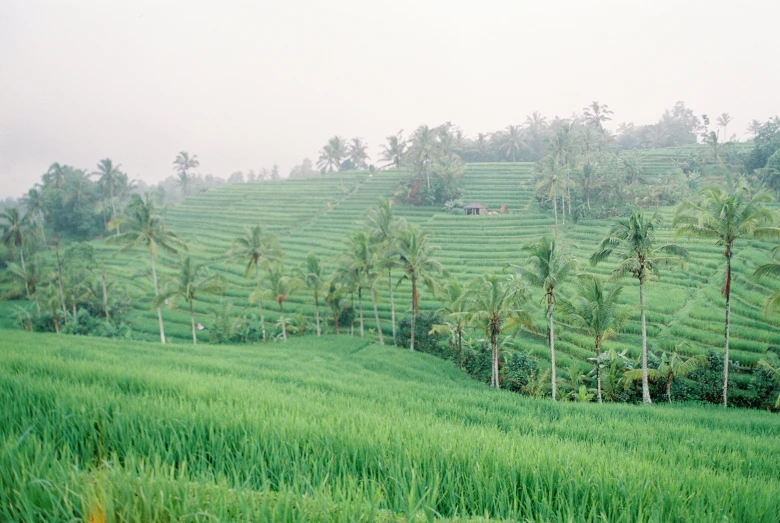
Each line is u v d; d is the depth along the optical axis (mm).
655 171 92438
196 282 46781
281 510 5160
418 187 96812
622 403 30328
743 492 7637
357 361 38469
